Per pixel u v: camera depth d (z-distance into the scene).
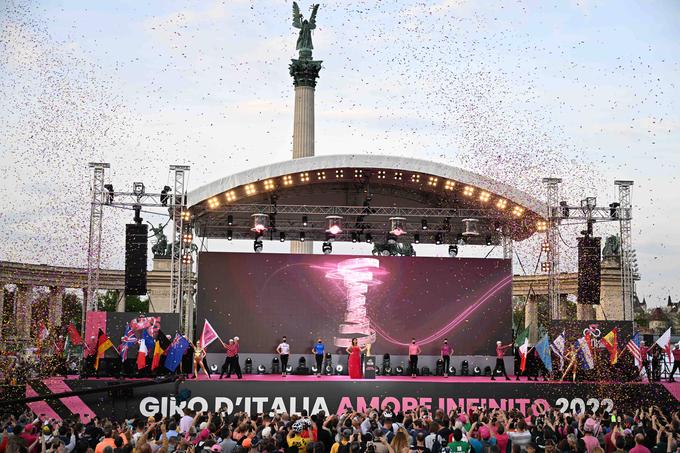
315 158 38.91
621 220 39.75
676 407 34.97
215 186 38.28
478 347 39.78
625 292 40.00
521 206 39.25
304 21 53.34
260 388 33.34
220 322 38.69
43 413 32.62
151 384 30.98
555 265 39.38
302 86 53.03
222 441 17.11
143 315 34.50
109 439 15.96
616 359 35.97
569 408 34.56
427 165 39.12
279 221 44.00
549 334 36.31
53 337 39.09
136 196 37.53
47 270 63.72
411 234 44.59
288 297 39.12
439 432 18.27
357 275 39.69
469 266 40.25
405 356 39.41
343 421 20.03
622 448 16.27
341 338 39.12
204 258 38.97
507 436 18.20
